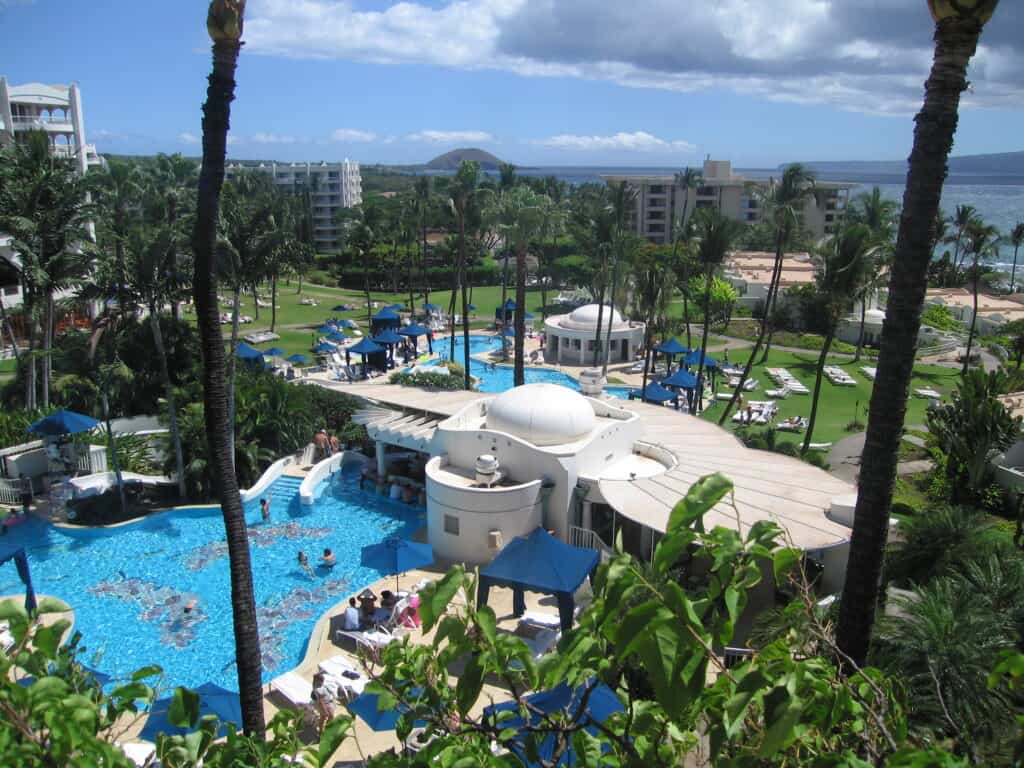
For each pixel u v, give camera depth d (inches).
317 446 1540.4
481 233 2359.7
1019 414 1347.2
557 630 891.4
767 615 663.1
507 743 257.6
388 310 2866.6
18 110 2669.8
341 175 5492.1
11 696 218.5
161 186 2810.0
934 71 427.8
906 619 618.2
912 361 461.7
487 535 1107.3
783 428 1895.9
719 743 201.0
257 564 1128.8
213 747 272.5
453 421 1296.8
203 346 603.8
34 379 1550.2
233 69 566.3
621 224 2496.3
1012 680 214.2
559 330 2733.8
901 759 184.7
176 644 921.5
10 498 1277.1
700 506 200.1
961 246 3400.6
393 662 273.4
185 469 1336.1
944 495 1302.9
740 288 3474.4
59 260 1492.4
